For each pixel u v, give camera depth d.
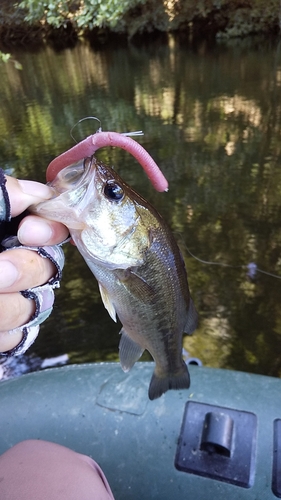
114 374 0.45
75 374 0.46
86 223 0.30
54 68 2.91
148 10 3.30
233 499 0.34
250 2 3.02
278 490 0.34
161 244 0.34
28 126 1.88
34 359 0.77
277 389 0.41
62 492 0.27
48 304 0.26
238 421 0.38
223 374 0.44
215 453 0.36
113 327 0.83
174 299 0.36
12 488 0.27
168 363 0.38
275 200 1.15
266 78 2.15
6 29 3.73
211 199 1.18
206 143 1.52
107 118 1.84
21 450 0.31
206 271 0.93
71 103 2.11
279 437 0.36
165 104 1.94
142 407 0.40
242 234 1.03
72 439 0.39
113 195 0.31
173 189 1.25
